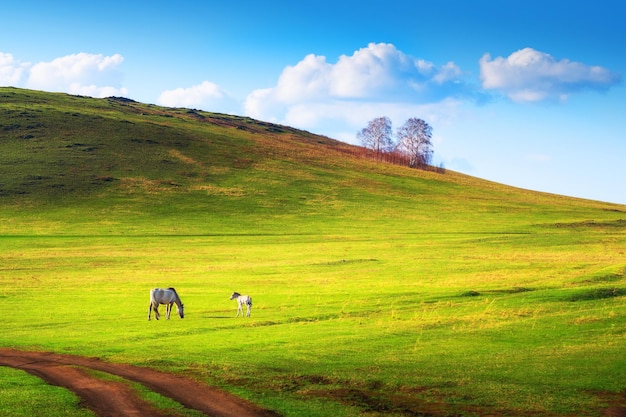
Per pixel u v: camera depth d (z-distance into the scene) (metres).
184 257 69.75
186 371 23.56
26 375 22.52
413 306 38.50
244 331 31.64
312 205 111.50
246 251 74.56
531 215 112.06
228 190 117.06
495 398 20.62
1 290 46.88
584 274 50.41
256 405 19.69
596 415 19.12
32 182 108.12
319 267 60.75
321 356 25.97
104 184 112.06
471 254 68.94
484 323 33.00
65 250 73.31
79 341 28.98
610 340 28.86
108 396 20.33
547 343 28.50
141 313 38.03
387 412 19.23
